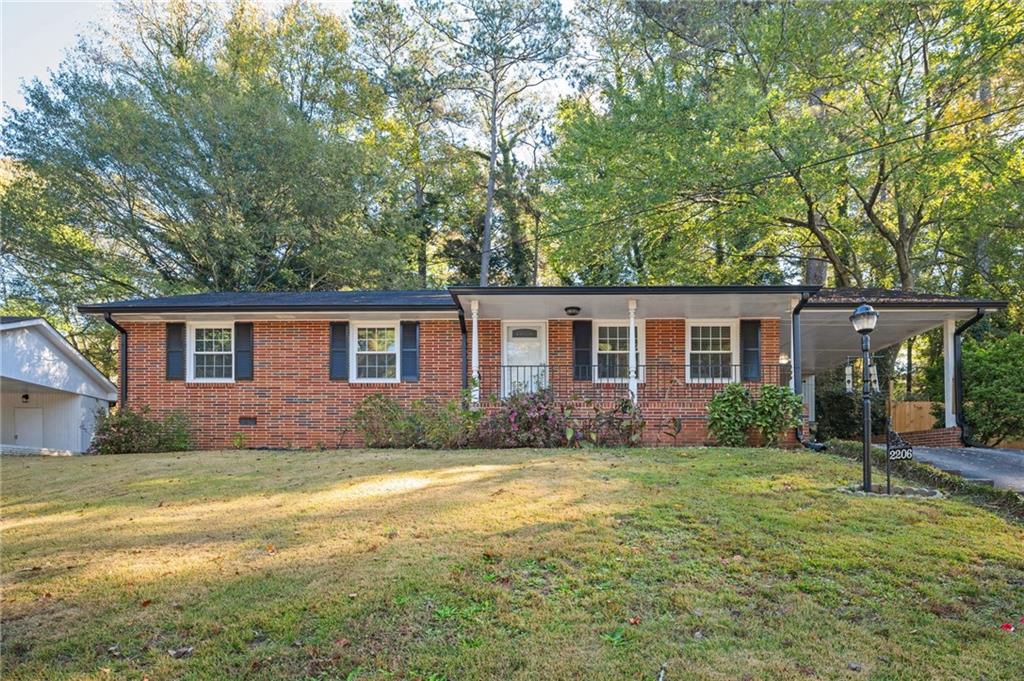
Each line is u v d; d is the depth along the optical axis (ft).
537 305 42.11
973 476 28.04
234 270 77.15
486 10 87.10
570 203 68.85
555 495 21.86
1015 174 53.11
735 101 54.85
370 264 83.35
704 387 44.75
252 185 77.20
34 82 72.13
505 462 29.32
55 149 71.36
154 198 74.59
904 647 11.75
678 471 26.30
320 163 79.05
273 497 22.86
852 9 53.26
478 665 11.12
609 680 10.63
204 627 12.50
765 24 56.39
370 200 85.56
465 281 99.55
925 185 52.06
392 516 19.61
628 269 80.23
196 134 74.79
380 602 13.42
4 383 52.70
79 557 16.66
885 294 46.32
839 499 21.40
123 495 24.40
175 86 77.00
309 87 91.35
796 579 14.76
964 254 69.82
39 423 59.88
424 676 10.84
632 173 59.82
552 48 86.84
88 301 76.95
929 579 14.78
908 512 19.81
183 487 25.41
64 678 10.90
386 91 92.89
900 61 56.49
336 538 17.60
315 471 28.19
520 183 94.58
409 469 27.73
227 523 19.44
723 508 20.13
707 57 66.18
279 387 44.65
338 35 92.89
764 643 11.84
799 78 56.44
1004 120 53.57
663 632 12.25
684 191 58.65
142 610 13.29
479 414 38.11
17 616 13.20
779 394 38.27
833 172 52.90
